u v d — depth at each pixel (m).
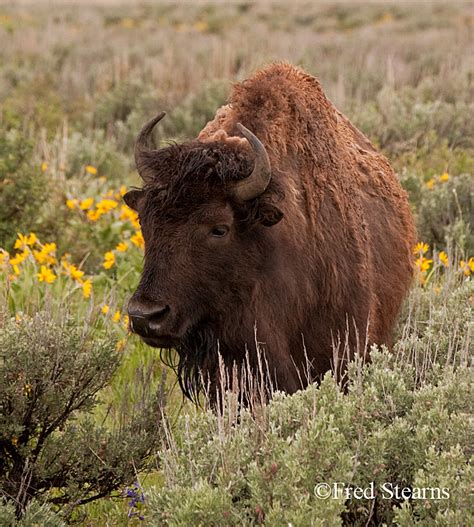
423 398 15.69
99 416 22.73
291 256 19.30
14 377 17.66
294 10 154.88
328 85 68.31
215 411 19.36
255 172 17.70
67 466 18.34
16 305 26.98
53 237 34.78
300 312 19.70
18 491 17.66
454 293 21.62
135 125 58.19
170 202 17.67
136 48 92.88
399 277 23.34
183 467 14.77
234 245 18.19
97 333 25.75
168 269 17.62
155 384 24.02
